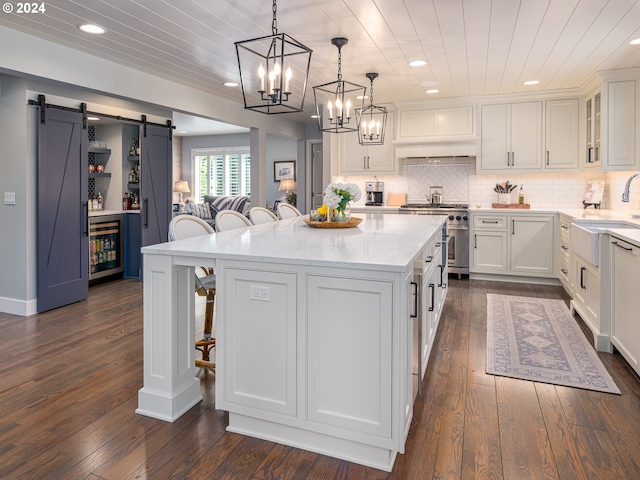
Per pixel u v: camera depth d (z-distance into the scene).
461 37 3.42
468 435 2.03
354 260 1.82
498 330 3.55
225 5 2.85
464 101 5.64
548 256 5.23
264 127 6.73
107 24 3.15
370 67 4.25
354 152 6.28
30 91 3.97
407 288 1.84
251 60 4.01
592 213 4.75
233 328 2.03
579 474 1.74
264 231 2.95
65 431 2.06
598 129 4.67
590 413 2.23
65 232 4.31
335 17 3.04
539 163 5.43
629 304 2.68
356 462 1.84
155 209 5.59
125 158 5.79
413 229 3.08
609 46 3.63
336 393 1.87
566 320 3.82
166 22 3.12
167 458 1.86
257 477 1.74
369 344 1.79
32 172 4.02
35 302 4.06
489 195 5.96
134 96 4.27
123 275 5.74
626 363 2.87
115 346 3.18
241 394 2.04
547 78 4.67
